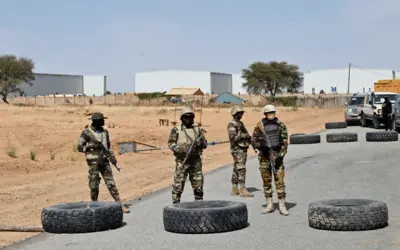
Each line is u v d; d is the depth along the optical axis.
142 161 22.81
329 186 13.98
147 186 16.31
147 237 9.37
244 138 12.91
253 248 8.45
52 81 129.38
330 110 73.81
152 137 30.77
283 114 60.47
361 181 14.52
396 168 16.58
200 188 11.01
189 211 9.50
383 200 12.02
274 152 10.90
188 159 10.94
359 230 9.30
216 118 50.62
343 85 123.06
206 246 8.65
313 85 126.94
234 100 101.31
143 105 83.50
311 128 38.97
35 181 17.86
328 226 9.39
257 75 140.88
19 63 109.56
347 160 18.92
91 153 11.35
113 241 9.17
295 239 8.92
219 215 9.48
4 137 28.27
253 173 17.00
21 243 9.26
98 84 138.38
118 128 36.16
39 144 26.55
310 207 9.77
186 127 11.02
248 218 10.65
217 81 135.62
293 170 17.08
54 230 9.88
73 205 10.33
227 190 14.02
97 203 10.41
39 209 13.44
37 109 53.47
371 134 25.09
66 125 35.97
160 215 11.28
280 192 10.95
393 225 9.65
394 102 34.59
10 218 12.44
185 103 85.19
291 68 142.50
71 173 19.80
